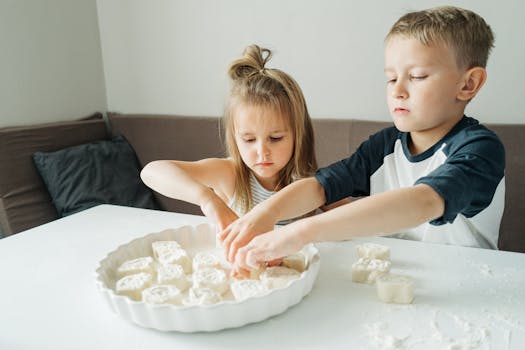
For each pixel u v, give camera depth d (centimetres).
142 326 61
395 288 64
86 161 196
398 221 69
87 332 60
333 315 62
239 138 102
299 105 103
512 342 55
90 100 233
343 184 99
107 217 109
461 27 82
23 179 182
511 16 162
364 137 181
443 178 73
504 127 159
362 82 190
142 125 220
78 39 224
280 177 113
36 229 102
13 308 67
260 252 69
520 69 165
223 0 208
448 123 94
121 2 229
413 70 83
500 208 101
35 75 202
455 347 54
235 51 211
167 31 223
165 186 99
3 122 189
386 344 55
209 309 56
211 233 90
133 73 236
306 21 194
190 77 223
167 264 75
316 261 71
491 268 76
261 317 60
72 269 80
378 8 180
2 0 186
